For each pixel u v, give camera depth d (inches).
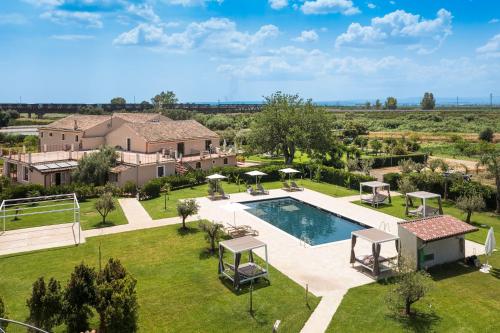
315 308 754.8
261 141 2396.7
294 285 850.1
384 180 1852.9
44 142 2615.7
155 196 1678.2
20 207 1480.1
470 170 2324.1
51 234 1179.9
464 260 987.9
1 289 820.0
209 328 685.3
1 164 2321.6
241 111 5999.0
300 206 1615.4
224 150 2357.3
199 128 2518.5
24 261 971.3
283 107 2426.2
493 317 726.5
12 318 703.1
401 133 4783.5
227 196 1686.8
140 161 1859.0
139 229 1232.2
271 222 1395.2
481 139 3816.4
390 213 1440.7
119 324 613.6
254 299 787.4
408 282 709.3
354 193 1788.9
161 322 702.5
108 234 1182.3
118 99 6338.6
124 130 2241.6
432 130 5211.6
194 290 823.7
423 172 1902.1
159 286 840.9
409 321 708.7
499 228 1252.5
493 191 1475.1
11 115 4259.4
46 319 617.6
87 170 1731.1
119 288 635.5
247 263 924.6
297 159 2891.2
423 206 1350.9
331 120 2460.6
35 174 1788.9
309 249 1072.2
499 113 7377.0
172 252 1040.2
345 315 729.0
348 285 853.2
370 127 5595.5
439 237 919.7
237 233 1147.9
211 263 967.6
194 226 1264.8
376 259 886.4
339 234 1249.4
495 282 872.9
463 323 705.0
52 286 632.4
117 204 1547.7
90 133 2331.4
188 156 2233.0
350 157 2659.9
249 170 2052.2
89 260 981.8
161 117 2783.0
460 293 820.0
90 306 702.5
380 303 773.9
